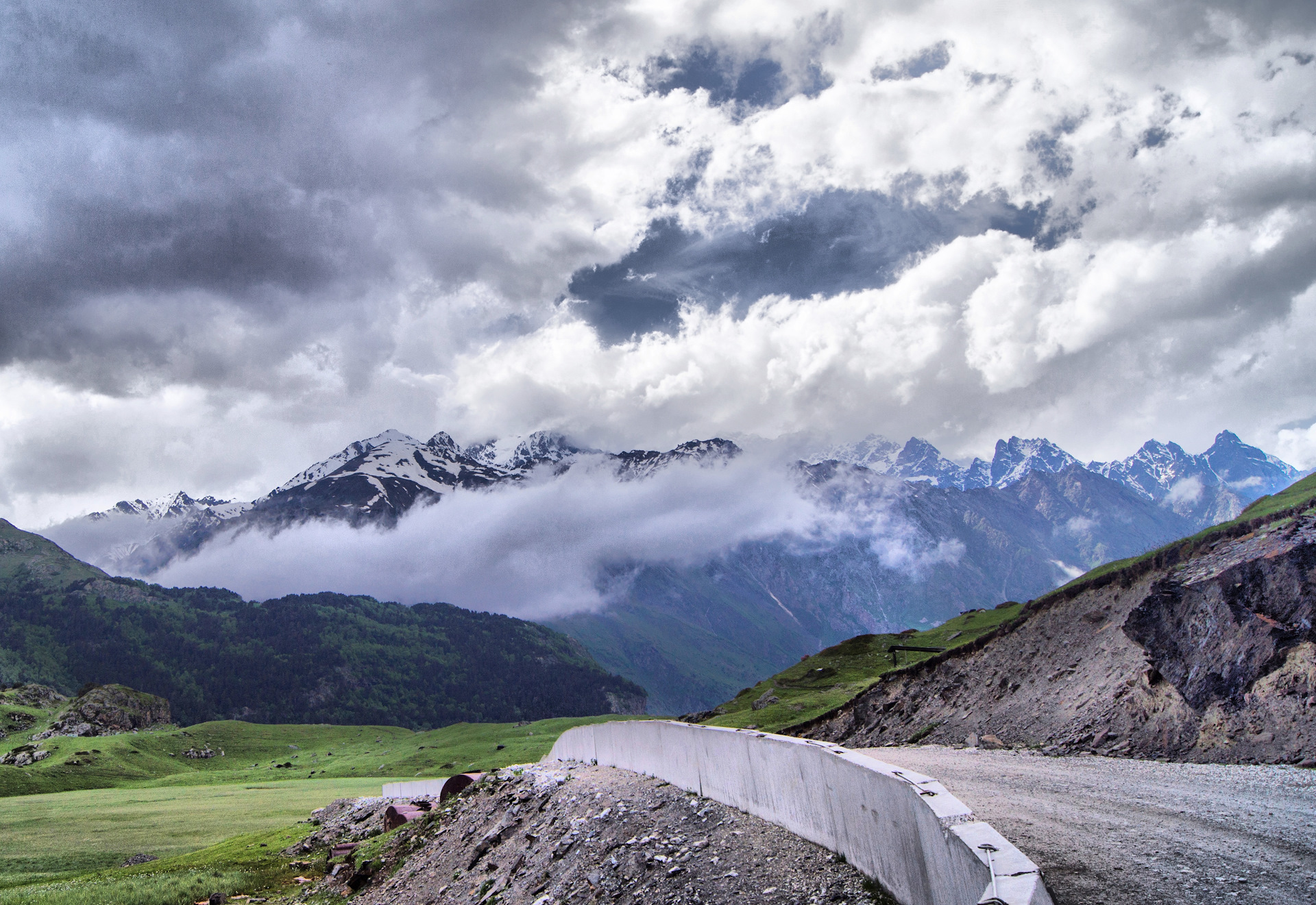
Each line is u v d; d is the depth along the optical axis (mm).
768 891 14273
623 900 17641
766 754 18312
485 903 24484
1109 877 10977
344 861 42531
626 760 30547
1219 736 26234
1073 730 33406
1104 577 46438
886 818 12516
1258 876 10641
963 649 53625
